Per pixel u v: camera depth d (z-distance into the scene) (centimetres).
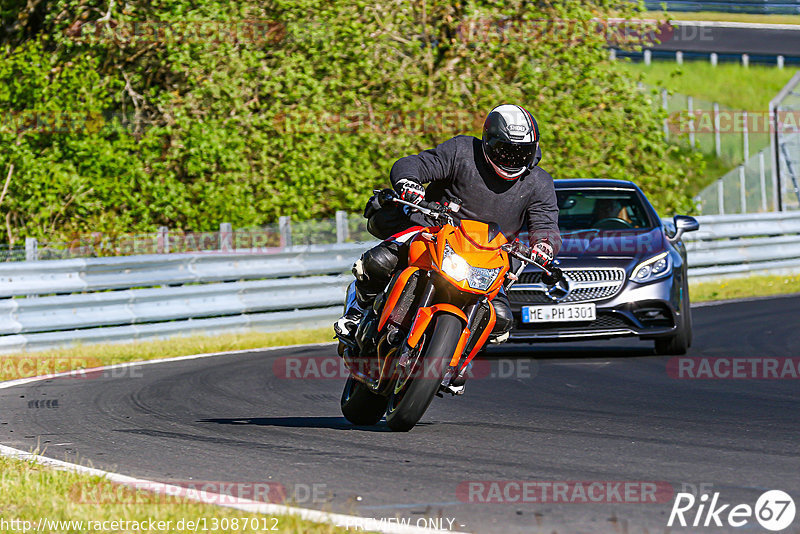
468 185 1883
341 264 4625
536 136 1845
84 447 1847
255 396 2477
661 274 3005
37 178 5097
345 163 5566
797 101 9475
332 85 5681
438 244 1761
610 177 5750
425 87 5912
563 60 5938
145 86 5912
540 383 2612
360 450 1767
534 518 1309
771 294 4981
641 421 2055
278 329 4366
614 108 5938
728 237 5669
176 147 5478
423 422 2072
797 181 7525
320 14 5697
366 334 1859
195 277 4175
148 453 1773
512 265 1894
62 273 3844
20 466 1652
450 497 1423
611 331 2944
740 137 9306
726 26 12050
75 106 5256
